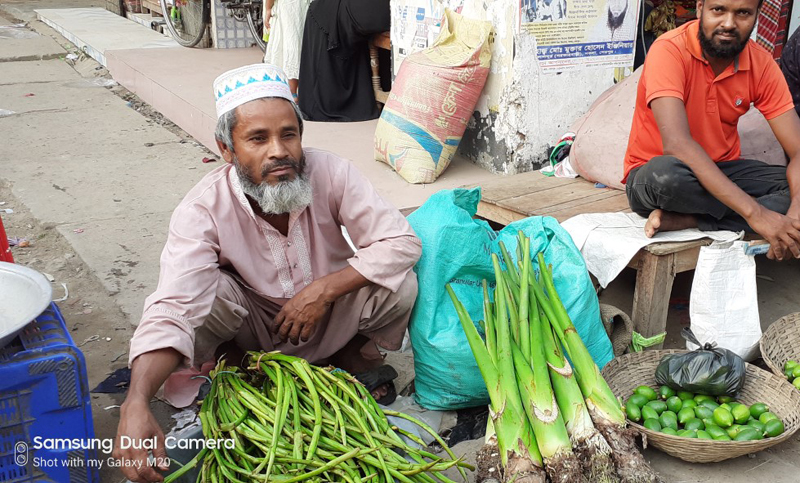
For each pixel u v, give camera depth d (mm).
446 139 4324
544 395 2213
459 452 2525
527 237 2873
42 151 5875
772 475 2408
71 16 11375
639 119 3268
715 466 2455
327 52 5598
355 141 5164
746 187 3143
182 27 9453
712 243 2971
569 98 4398
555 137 4438
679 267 3033
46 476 2178
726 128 3240
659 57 3059
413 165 4301
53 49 9773
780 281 3742
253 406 2158
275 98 2312
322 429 2119
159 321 2141
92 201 4824
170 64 7770
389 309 2621
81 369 2148
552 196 3713
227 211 2447
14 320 2168
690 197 2939
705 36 2979
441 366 2625
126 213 4629
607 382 2654
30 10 12602
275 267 2572
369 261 2494
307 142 5152
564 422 2229
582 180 3986
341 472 1979
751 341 2918
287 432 2090
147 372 2074
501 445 2195
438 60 4273
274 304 2645
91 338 3230
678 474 2420
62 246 4176
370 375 2734
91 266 3902
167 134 6363
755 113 3750
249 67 2336
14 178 5254
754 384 2658
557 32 4230
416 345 2693
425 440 2525
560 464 2115
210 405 2209
